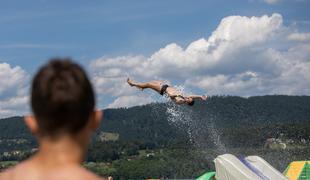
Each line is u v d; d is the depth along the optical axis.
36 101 2.62
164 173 177.25
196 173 158.25
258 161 16.89
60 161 2.64
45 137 2.66
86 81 2.67
